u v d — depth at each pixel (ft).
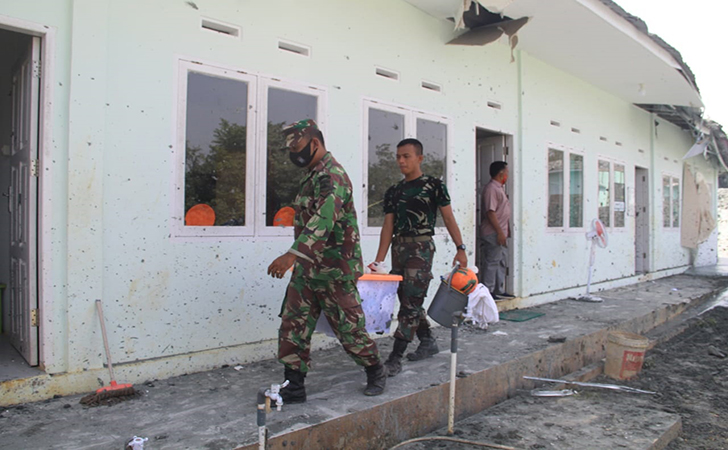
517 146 24.00
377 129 17.69
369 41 17.31
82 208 11.17
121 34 11.84
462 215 20.75
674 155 42.34
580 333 18.29
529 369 15.17
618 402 14.24
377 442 10.55
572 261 27.96
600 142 31.04
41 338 11.00
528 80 24.62
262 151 14.34
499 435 11.62
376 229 17.53
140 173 12.10
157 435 9.00
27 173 11.40
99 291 11.41
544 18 19.79
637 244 38.50
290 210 15.05
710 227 49.11
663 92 31.60
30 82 11.07
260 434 7.83
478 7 18.25
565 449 11.00
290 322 10.41
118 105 11.78
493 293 22.45
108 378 11.48
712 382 16.84
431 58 19.62
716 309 28.27
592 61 25.63
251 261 14.07
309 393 11.34
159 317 12.42
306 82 15.43
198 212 13.20
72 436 8.93
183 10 12.85
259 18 14.33
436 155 19.90
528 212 24.44
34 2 10.67
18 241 12.46
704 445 12.12
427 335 14.52
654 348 21.26
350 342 10.64
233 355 13.55
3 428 9.22
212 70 13.35
